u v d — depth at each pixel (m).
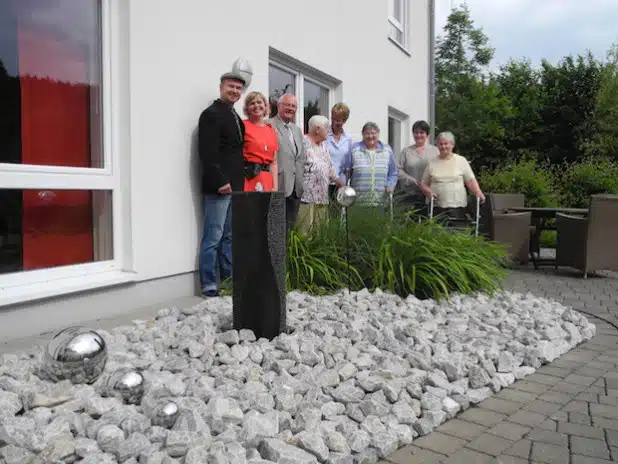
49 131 3.75
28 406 2.14
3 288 3.33
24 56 3.61
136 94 4.06
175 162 4.43
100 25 3.97
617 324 4.43
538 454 2.16
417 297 4.63
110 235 4.06
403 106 10.34
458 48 27.98
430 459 2.11
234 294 3.22
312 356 2.82
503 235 7.54
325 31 7.05
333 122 6.11
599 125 18.94
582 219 6.92
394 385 2.59
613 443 2.27
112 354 2.73
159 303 4.29
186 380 2.52
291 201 5.12
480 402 2.69
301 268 4.55
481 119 21.31
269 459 1.91
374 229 4.83
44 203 3.65
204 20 4.72
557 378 3.08
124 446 1.84
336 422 2.24
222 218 4.46
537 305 4.66
